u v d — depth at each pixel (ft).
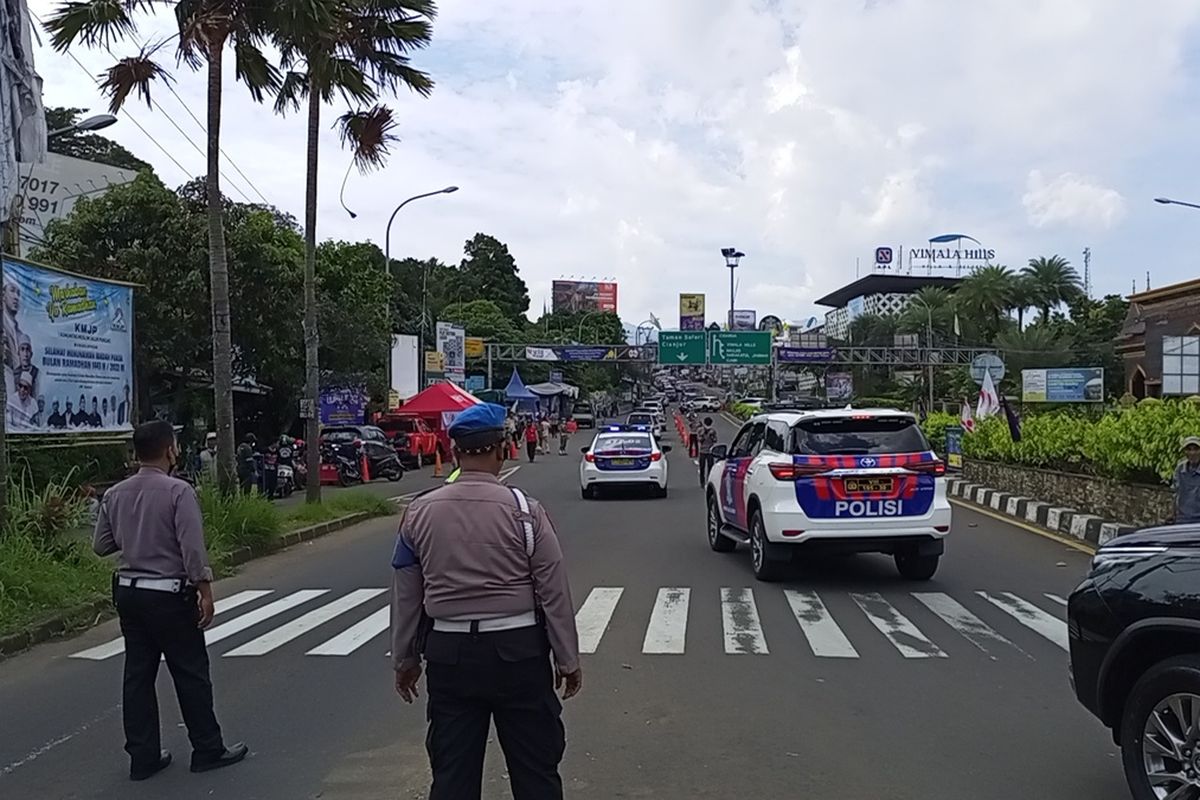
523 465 125.80
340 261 123.65
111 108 51.39
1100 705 16.97
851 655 28.25
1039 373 186.91
